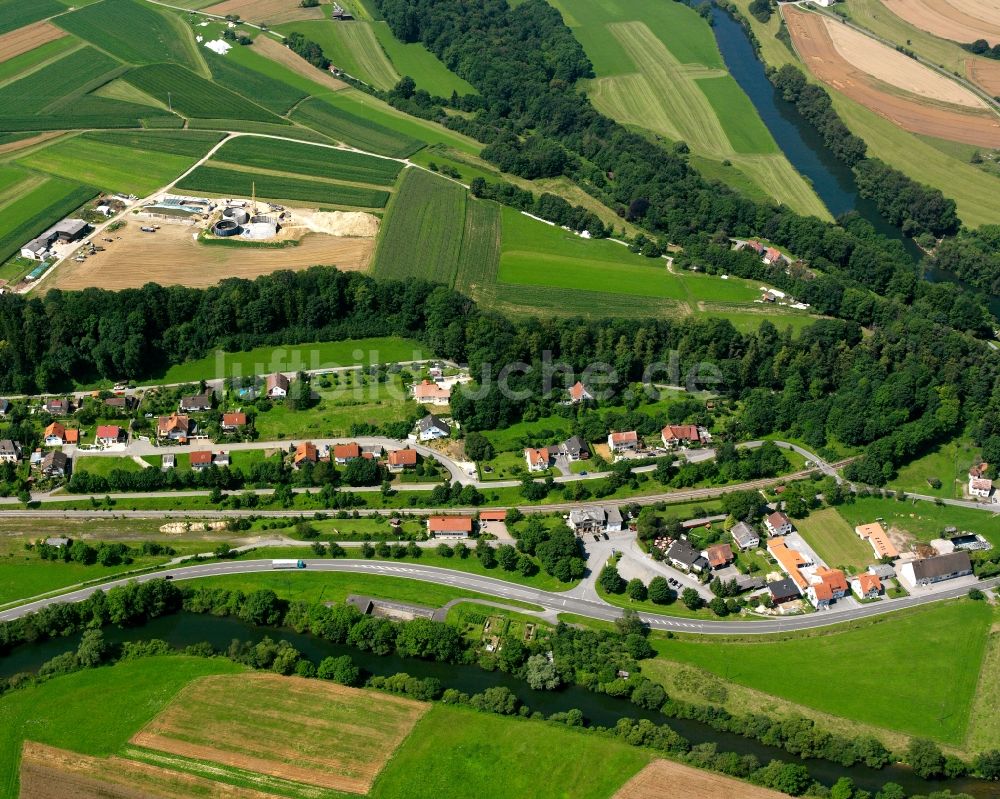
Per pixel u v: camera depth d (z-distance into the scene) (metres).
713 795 179.00
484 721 192.62
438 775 180.88
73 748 184.62
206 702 194.75
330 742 186.50
